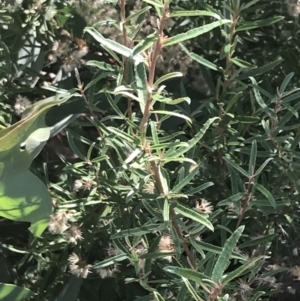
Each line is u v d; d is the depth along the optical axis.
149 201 0.52
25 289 0.52
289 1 0.65
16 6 0.67
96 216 0.58
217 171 0.60
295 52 0.72
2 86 0.68
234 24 0.52
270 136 0.52
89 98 0.54
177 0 0.72
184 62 0.68
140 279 0.47
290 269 0.54
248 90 0.70
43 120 0.47
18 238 0.71
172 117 0.69
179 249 0.43
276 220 0.58
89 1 0.67
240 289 0.49
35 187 0.51
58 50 0.70
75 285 0.59
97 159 0.53
